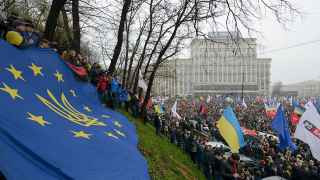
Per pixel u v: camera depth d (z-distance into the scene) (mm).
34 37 8828
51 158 5500
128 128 9469
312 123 19719
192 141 21359
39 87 7707
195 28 18703
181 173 15781
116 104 18703
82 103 9195
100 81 15031
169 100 92500
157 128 23828
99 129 7777
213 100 105312
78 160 5906
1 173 4773
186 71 142375
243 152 25562
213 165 17578
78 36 17422
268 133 40500
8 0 18359
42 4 21203
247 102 95375
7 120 5668
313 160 24016
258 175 19156
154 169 12953
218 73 145125
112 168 6344
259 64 147375
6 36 8055
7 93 6422
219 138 31172
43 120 6418
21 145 5324
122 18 20312
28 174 4992
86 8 19438
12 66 7332
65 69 9422
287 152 24234
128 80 32375
